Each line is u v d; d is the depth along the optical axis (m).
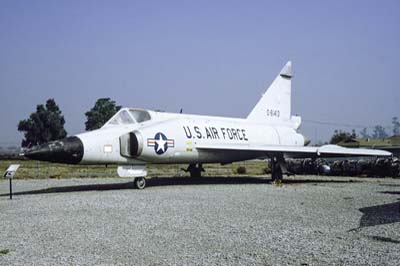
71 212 10.12
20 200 12.82
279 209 10.52
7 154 68.88
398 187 17.19
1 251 6.30
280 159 20.34
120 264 5.65
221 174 29.77
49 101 77.44
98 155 15.96
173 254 6.16
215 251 6.34
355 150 20.47
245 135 21.50
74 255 6.11
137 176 16.81
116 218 9.22
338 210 10.34
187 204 11.48
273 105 24.69
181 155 18.38
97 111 76.06
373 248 6.48
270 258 5.96
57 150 14.88
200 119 20.36
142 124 17.88
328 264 5.66
